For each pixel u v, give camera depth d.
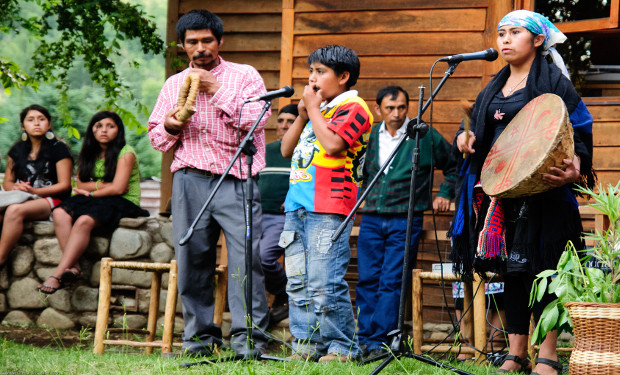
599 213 5.03
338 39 6.63
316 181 4.12
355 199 4.21
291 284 4.27
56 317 6.21
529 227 3.77
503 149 3.85
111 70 10.01
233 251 4.50
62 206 6.20
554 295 3.77
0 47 23.66
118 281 6.21
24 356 4.54
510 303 4.06
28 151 6.63
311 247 4.11
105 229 6.27
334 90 4.23
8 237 6.20
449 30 6.38
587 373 3.23
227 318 5.78
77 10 9.28
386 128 5.42
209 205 4.51
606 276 3.47
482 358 4.50
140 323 6.13
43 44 10.02
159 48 9.38
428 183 5.28
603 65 6.21
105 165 6.34
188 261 4.52
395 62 6.49
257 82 4.73
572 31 6.09
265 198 5.83
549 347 3.82
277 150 5.95
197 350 4.54
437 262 6.13
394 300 5.08
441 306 6.02
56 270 6.00
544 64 3.94
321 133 4.00
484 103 4.04
